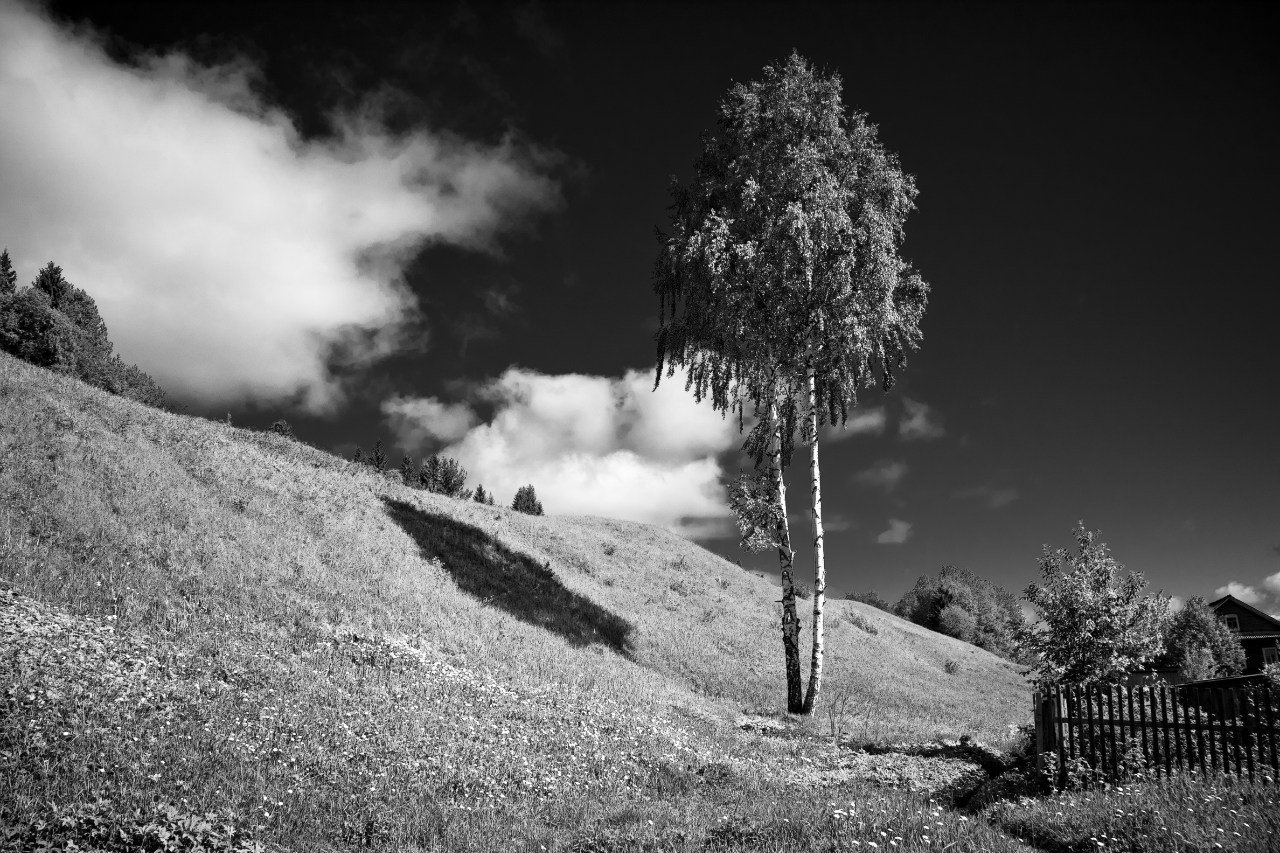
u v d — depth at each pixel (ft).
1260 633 180.45
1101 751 36.50
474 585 84.43
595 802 38.37
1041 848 24.43
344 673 50.80
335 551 73.56
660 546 170.19
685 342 82.89
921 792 39.14
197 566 58.13
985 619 309.63
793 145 78.28
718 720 67.87
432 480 339.98
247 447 97.86
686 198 84.79
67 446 65.41
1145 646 49.03
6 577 45.60
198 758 32.99
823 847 23.95
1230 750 33.17
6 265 245.45
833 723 66.23
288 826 28.78
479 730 47.39
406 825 31.01
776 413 78.18
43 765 28.25
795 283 75.82
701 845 26.99
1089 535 52.21
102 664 39.45
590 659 78.23
